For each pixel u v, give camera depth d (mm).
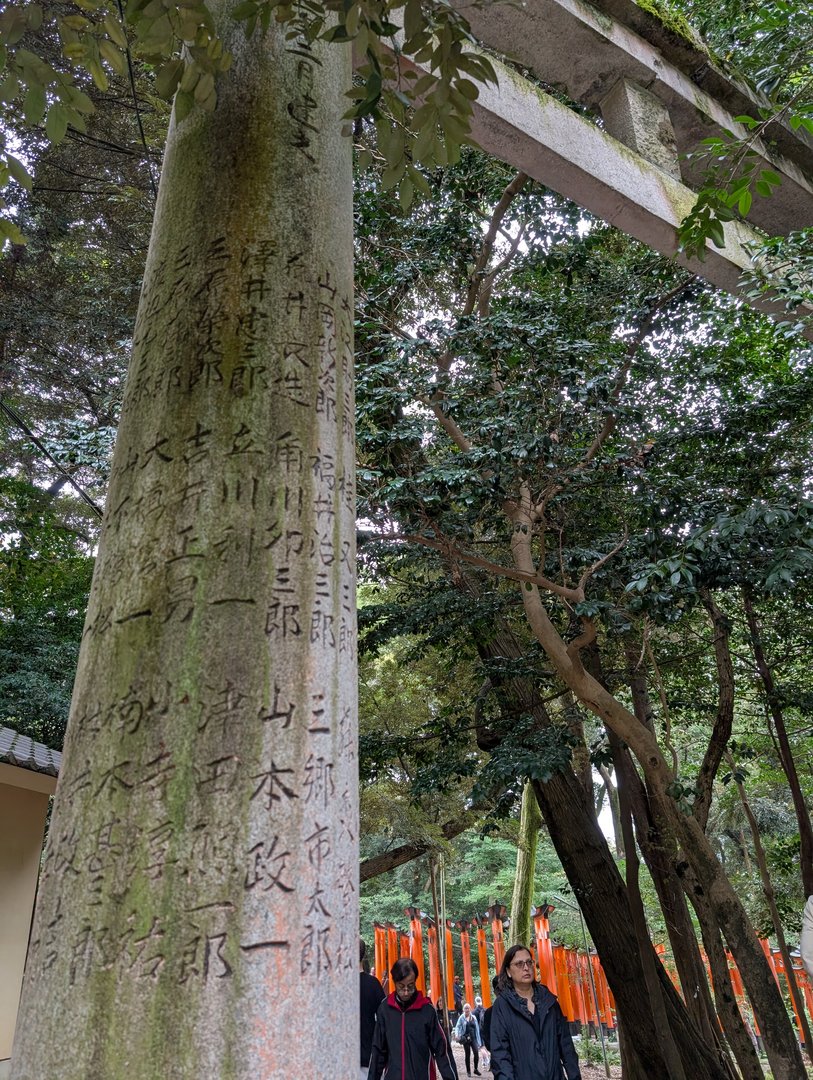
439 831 11945
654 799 7586
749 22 5508
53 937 1208
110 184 9539
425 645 8602
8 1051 7141
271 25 2145
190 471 1520
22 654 10688
